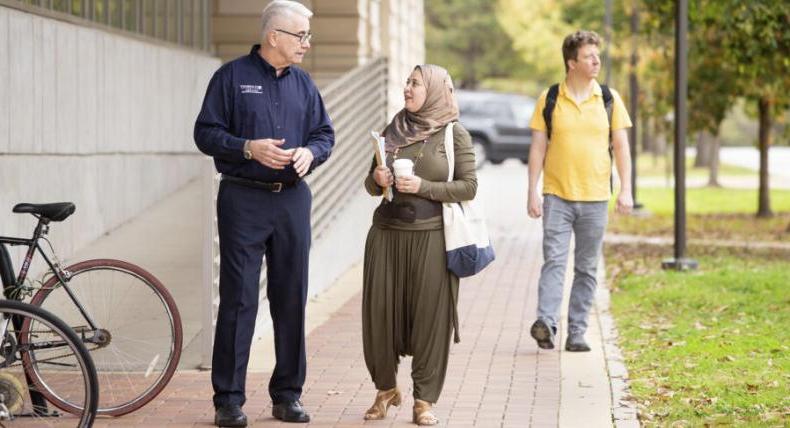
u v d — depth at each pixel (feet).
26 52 53.26
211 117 31.19
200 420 32.35
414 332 31.86
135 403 32.81
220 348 31.76
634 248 78.84
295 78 31.99
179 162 78.84
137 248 60.59
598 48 41.39
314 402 34.58
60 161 57.16
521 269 65.26
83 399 30.55
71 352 30.37
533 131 42.27
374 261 32.12
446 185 31.53
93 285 32.76
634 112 109.29
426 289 31.60
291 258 32.12
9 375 29.37
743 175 198.49
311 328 47.01
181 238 63.41
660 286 58.03
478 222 31.91
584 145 41.47
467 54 297.53
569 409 33.50
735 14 77.87
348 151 68.39
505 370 38.93
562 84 41.96
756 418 31.73
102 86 63.62
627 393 35.45
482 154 175.32
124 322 33.06
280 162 30.48
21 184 52.34
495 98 176.96
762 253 76.95
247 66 31.45
